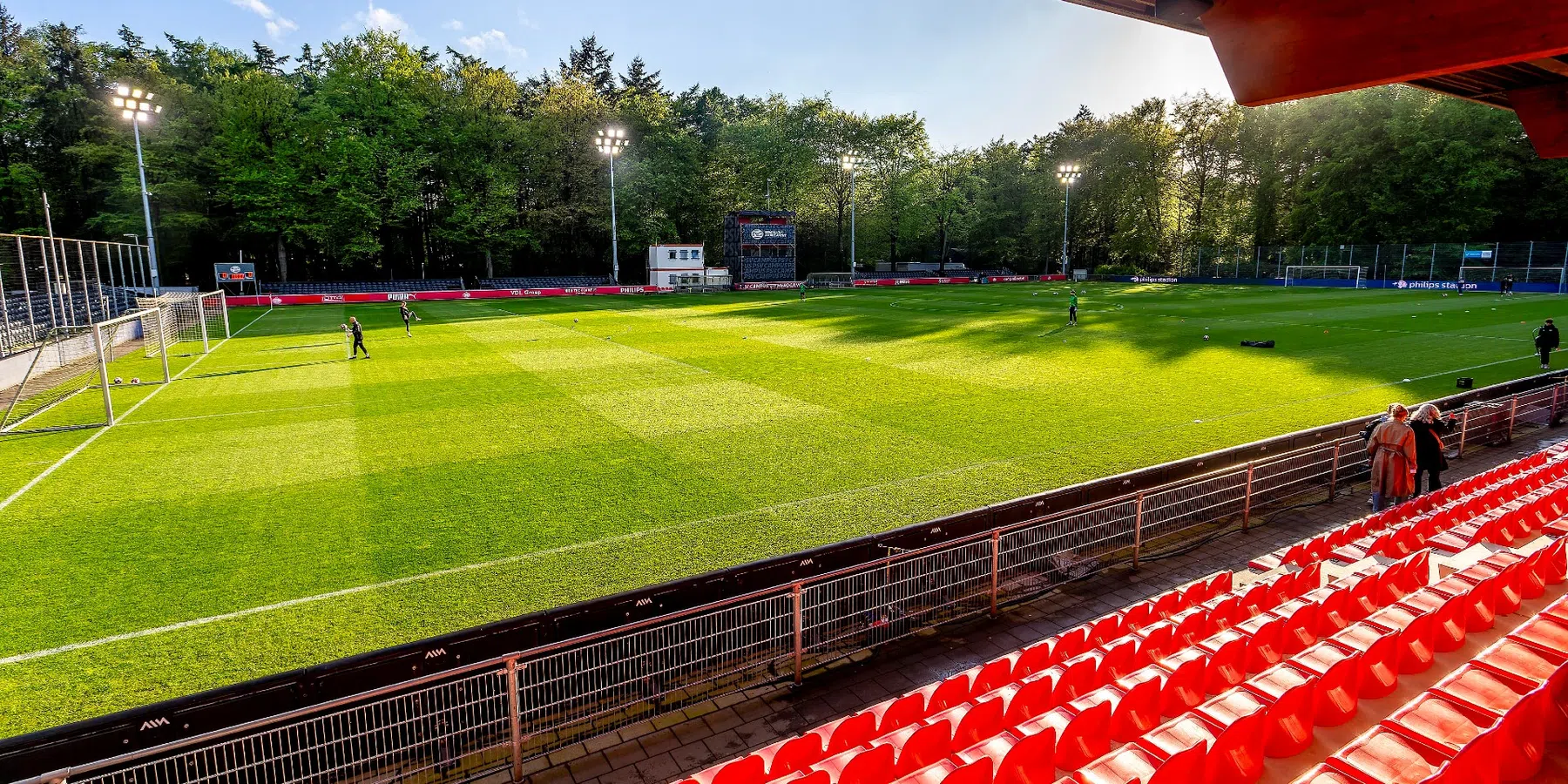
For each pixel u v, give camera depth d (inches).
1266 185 2652.6
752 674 279.9
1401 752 175.6
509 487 499.2
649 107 2787.9
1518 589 255.6
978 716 206.4
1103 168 2950.3
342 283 2288.4
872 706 257.1
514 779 226.1
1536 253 1926.7
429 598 350.3
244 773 210.2
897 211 3002.0
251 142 2143.2
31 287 1167.6
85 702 275.0
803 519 438.0
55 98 2047.2
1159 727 196.4
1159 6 196.9
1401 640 219.0
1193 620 261.9
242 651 307.3
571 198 2659.9
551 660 248.7
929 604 313.0
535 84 3221.0
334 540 416.8
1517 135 2122.3
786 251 2561.5
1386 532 323.9
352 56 2294.5
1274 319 1379.2
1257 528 407.2
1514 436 581.3
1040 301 1875.0
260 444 605.9
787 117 2906.0
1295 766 184.5
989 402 717.9
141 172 1501.0
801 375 874.1
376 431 642.8
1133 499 357.4
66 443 614.9
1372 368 855.7
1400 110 2253.9
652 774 228.4
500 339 1218.6
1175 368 882.1
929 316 1510.8
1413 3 161.3
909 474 513.3
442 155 2463.1
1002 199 3277.6
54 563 391.9
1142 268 3031.5
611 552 396.8
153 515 457.1
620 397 764.0
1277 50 184.9
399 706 228.5
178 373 929.5
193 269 2384.4
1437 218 2180.1
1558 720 177.5
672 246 2455.7
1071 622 314.8
